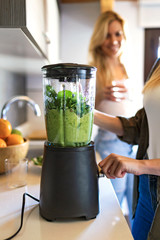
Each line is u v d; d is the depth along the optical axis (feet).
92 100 2.13
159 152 2.70
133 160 2.22
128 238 1.77
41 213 2.08
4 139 3.19
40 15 3.38
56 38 6.96
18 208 2.23
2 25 2.26
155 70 2.89
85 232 1.85
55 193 1.98
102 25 5.96
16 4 2.24
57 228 1.91
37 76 7.06
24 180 2.84
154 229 2.41
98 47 6.26
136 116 3.59
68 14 9.36
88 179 2.02
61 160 1.97
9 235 1.79
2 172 3.07
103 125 3.57
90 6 9.29
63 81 1.99
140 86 9.52
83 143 2.09
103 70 6.08
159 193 2.62
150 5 9.00
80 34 9.41
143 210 3.12
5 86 5.46
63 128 2.02
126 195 5.55
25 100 4.07
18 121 6.94
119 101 5.60
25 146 3.21
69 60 9.53
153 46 9.44
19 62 4.60
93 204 2.05
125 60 6.26
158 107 2.65
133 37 9.36
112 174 2.20
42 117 7.80
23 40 2.84
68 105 2.00
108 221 2.02
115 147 5.39
